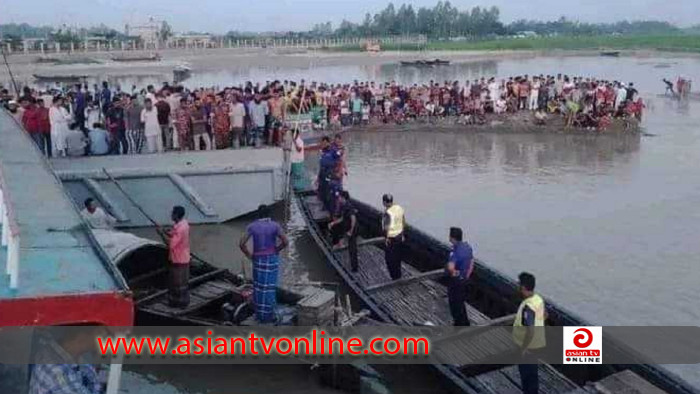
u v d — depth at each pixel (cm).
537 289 1389
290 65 8938
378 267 1459
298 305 1089
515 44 14175
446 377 982
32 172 1145
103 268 777
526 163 2639
